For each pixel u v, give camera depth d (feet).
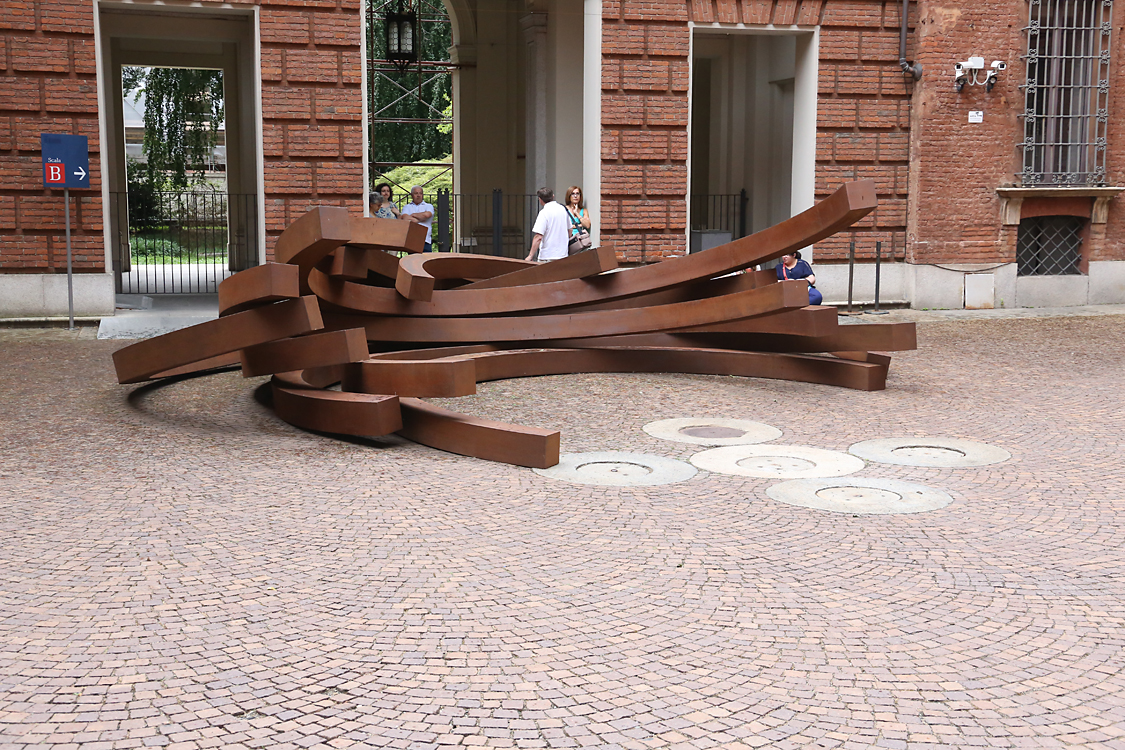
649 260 57.21
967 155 59.72
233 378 37.40
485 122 82.69
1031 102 60.23
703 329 37.27
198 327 28.19
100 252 51.34
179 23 64.08
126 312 52.75
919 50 58.59
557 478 23.22
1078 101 61.05
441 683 12.84
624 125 56.03
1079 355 42.88
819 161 58.85
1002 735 11.64
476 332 37.81
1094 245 62.34
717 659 13.58
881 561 17.54
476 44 81.82
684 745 11.40
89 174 50.34
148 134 114.32
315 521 19.66
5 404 31.48
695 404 32.40
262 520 19.70
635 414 30.89
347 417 26.58
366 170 53.52
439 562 17.37
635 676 13.07
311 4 51.70
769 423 29.60
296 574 16.71
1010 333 50.14
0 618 14.80
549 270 38.60
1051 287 61.98
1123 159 61.72
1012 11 59.16
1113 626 14.74
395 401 26.32
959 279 60.44
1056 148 61.41
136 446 25.95
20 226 50.42
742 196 68.33
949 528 19.45
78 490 21.71
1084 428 28.60
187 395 33.71
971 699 12.50
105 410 30.76
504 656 13.64
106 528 19.08
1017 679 13.05
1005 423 29.37
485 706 12.25
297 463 24.39
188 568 16.96
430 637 14.23
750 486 22.59
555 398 33.40
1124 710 12.25
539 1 69.51
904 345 34.96
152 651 13.71
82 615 14.93
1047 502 21.24
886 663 13.50
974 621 14.90
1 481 22.41
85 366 39.09
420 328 37.19
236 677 12.96
